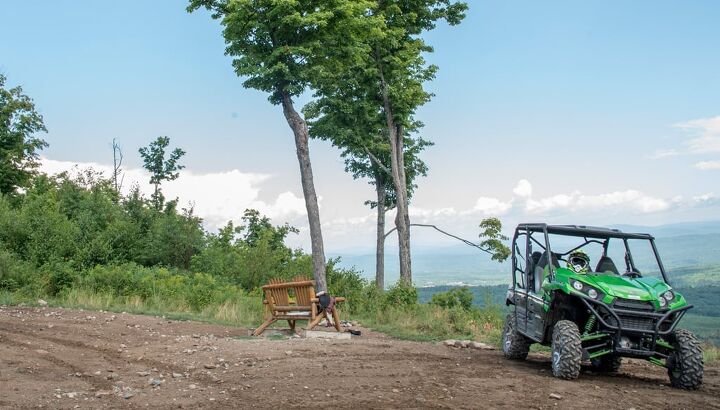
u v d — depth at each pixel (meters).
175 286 20.70
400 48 31.36
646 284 10.02
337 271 26.70
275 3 18.89
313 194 20.47
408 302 21.80
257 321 17.19
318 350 11.05
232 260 28.38
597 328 9.87
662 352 9.71
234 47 20.41
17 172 36.91
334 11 20.62
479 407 7.38
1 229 23.16
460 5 31.25
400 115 32.03
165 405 7.12
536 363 11.43
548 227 11.01
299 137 20.33
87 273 21.03
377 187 36.84
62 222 25.00
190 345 11.27
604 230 11.12
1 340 10.99
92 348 10.83
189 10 21.12
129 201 29.58
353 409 7.07
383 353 11.20
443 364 10.39
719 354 13.70
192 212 29.81
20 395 7.30
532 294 11.06
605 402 7.92
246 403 7.25
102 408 6.96
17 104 37.19
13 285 18.91
